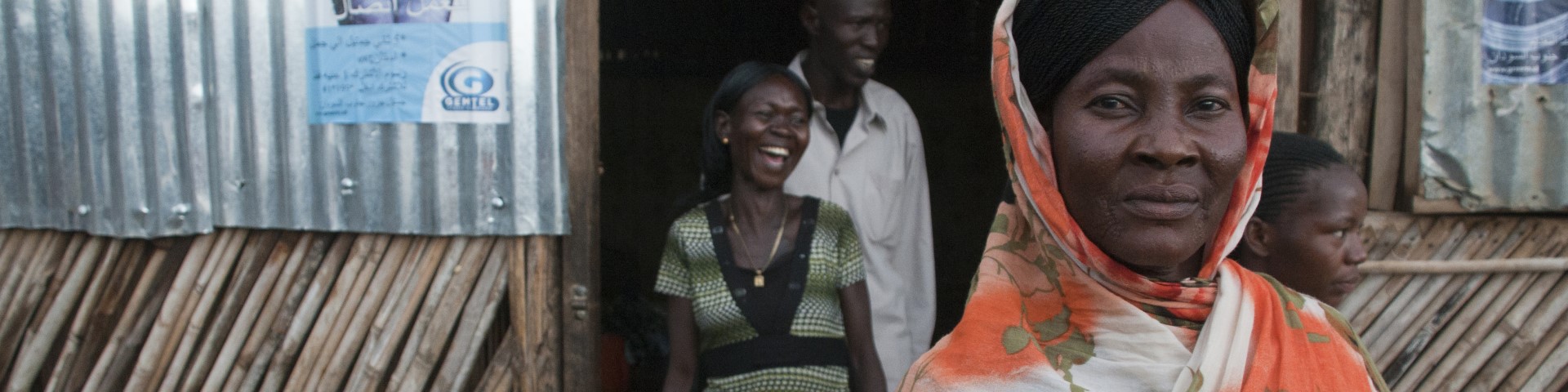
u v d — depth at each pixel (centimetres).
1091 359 85
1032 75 85
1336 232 150
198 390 279
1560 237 259
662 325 419
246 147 271
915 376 89
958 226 584
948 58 546
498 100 257
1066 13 82
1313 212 149
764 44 559
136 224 275
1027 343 85
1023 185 86
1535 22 249
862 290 246
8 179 285
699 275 234
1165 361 85
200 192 272
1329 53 256
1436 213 255
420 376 269
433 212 262
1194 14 81
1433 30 250
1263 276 99
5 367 289
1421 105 252
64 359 286
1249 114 90
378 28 258
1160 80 78
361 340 272
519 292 266
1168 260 80
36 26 279
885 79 577
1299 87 261
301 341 276
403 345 276
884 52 548
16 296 288
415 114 259
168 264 281
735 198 244
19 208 286
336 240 273
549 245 266
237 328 276
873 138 293
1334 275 151
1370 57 257
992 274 91
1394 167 259
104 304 284
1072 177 82
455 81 257
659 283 239
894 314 287
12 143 284
